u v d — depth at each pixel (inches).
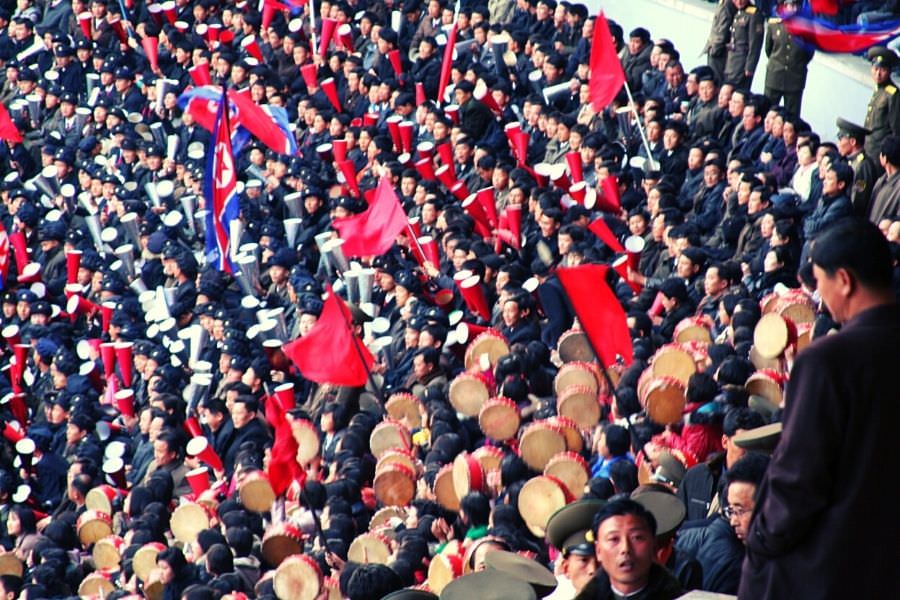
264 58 1910.7
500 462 776.9
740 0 1405.0
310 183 1487.5
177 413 1135.6
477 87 1477.6
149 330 1338.6
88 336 1487.5
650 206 1172.5
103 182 1726.1
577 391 782.5
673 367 776.3
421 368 1015.6
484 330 1043.3
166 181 1657.2
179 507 909.2
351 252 1244.5
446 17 1774.1
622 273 1074.7
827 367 296.2
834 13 1279.5
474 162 1405.0
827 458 294.8
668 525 502.6
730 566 517.7
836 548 295.4
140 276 1494.8
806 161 1105.4
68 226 1755.7
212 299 1332.4
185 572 808.9
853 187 1045.8
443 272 1234.6
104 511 1050.7
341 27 1792.6
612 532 390.6
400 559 700.0
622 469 666.2
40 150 1942.7
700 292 1010.7
